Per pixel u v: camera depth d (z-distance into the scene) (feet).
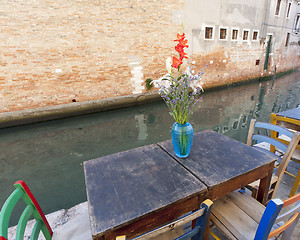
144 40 26.63
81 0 21.65
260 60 44.34
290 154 5.30
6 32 19.07
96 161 4.91
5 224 2.87
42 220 3.99
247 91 34.35
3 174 11.80
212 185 3.74
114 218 3.10
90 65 23.86
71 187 10.31
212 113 22.57
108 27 23.88
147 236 2.29
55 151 14.69
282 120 7.33
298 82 41.68
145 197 3.54
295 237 4.93
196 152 5.09
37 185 10.59
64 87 22.93
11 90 20.26
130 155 5.13
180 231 4.04
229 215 4.30
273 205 2.53
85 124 20.52
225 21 34.55
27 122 20.99
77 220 4.52
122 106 26.53
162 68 29.07
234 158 4.71
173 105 4.38
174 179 4.01
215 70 36.06
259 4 39.06
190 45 31.55
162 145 5.62
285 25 47.83
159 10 26.71
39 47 20.76
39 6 19.93
